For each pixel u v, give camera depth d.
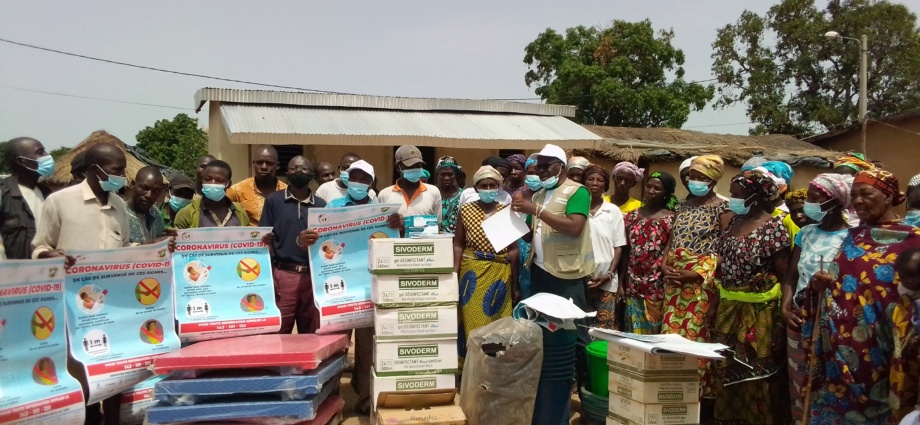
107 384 3.74
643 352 3.98
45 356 3.41
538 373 4.25
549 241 4.77
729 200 4.38
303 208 4.95
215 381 3.79
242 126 11.80
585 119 25.41
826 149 21.06
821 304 3.64
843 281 3.49
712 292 4.56
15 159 4.38
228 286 4.48
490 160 6.79
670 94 24.56
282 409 3.82
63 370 3.50
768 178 4.22
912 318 3.07
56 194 3.99
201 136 25.86
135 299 4.01
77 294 3.75
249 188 5.98
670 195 5.30
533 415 4.46
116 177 4.00
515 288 5.07
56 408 3.39
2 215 4.31
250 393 3.89
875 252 3.41
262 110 13.38
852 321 3.42
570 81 25.00
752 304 4.33
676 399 4.00
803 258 3.94
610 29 26.02
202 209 5.11
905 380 3.18
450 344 4.37
